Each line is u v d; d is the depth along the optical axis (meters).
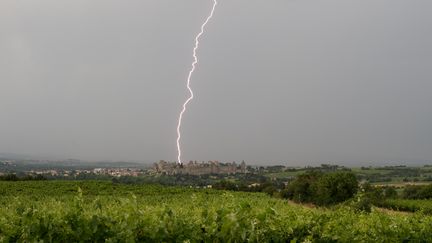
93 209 7.98
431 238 11.26
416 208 45.38
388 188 67.31
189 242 7.18
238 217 7.92
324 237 9.31
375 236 10.60
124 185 56.91
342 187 57.03
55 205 8.95
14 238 7.21
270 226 8.30
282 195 65.38
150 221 7.47
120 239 7.18
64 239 7.12
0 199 35.31
